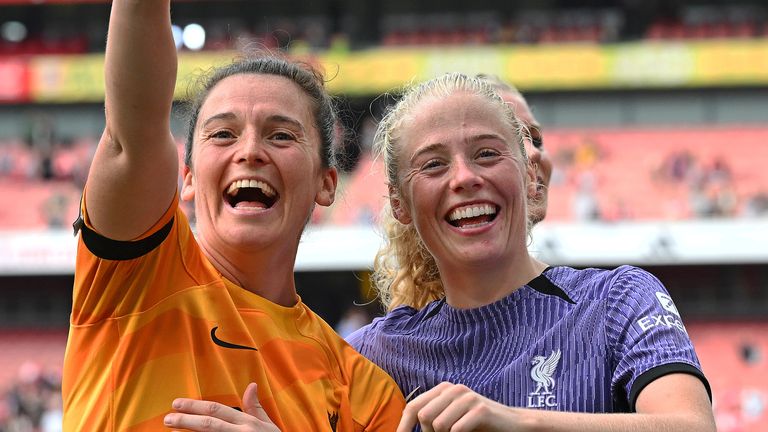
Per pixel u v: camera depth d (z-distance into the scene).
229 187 2.90
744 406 18.70
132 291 2.59
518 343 3.04
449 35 25.98
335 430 2.92
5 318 21.78
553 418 2.46
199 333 2.67
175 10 25.86
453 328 3.21
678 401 2.60
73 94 25.11
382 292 4.05
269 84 3.00
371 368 3.18
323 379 2.98
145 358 2.59
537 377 2.93
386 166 3.41
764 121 24.55
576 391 2.87
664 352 2.72
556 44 25.59
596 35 25.84
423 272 3.73
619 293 2.93
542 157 3.97
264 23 26.02
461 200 3.06
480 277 3.15
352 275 20.98
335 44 24.45
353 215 20.45
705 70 24.17
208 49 25.56
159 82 2.39
